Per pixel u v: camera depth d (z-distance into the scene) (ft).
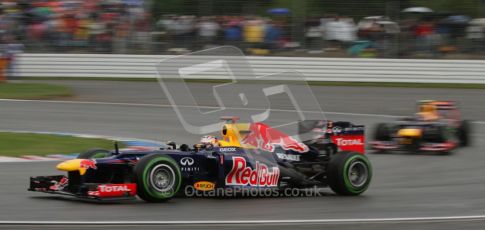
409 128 156.04
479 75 273.13
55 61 281.95
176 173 88.33
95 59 282.97
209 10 288.51
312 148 101.76
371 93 254.47
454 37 279.90
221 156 92.43
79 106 220.84
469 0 282.77
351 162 98.94
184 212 82.74
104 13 286.66
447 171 130.21
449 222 81.97
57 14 284.00
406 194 103.96
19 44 280.51
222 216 81.15
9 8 282.56
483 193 106.42
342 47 282.36
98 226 73.46
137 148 149.79
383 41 281.54
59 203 87.10
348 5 284.61
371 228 76.95
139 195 86.89
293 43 282.77
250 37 281.54
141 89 258.78
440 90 263.08
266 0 290.56
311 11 284.20
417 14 281.13
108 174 91.86
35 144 147.74
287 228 75.56
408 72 274.98
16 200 89.25
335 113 214.48
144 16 288.71
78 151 141.79
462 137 165.99
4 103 222.07
